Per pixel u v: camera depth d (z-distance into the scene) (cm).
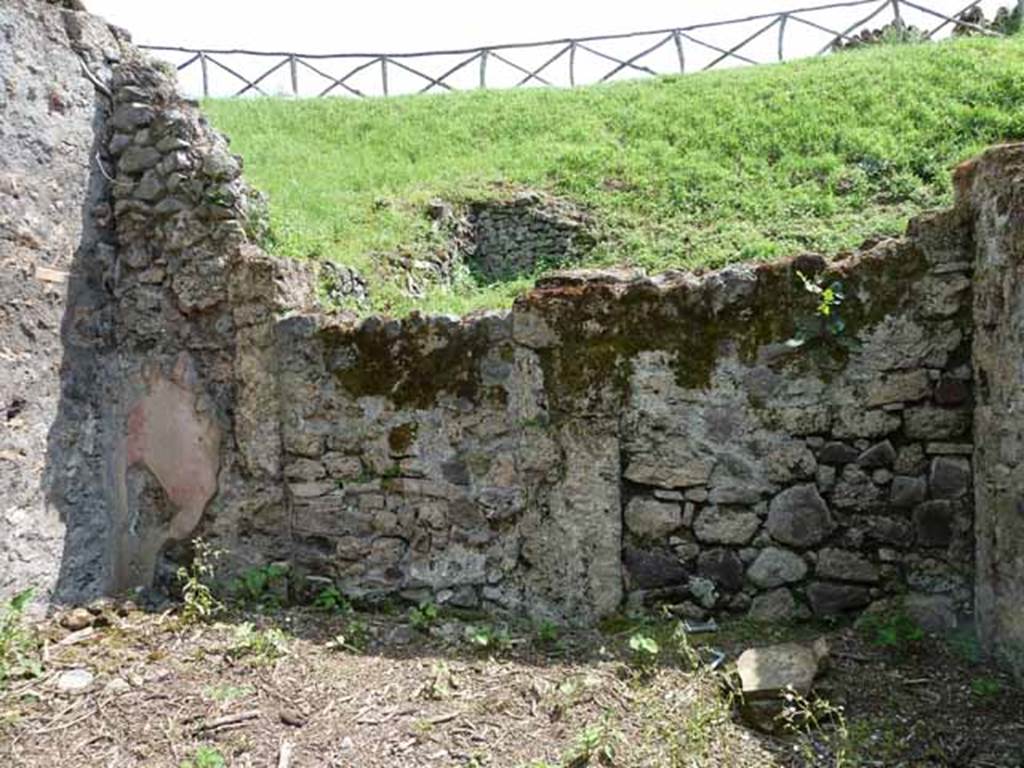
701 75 1320
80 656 309
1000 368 285
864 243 345
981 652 298
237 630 331
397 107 1364
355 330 375
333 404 377
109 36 397
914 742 251
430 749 254
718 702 270
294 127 1275
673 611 343
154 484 396
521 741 257
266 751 251
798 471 332
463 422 364
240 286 384
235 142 1149
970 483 313
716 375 338
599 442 345
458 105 1338
